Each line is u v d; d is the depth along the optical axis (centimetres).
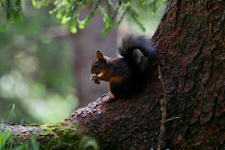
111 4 854
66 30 2102
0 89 2345
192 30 589
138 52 683
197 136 571
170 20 625
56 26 2319
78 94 1681
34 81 2514
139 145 598
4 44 2270
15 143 576
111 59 704
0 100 2298
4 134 549
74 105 2511
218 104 556
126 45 678
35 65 2525
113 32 1645
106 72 694
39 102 2484
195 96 576
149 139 595
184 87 587
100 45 1638
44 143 591
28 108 2391
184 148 578
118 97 650
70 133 615
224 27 555
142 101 618
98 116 634
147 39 660
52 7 2244
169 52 615
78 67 1673
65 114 2452
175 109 588
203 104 568
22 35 2239
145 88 627
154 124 596
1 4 734
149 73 631
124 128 611
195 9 589
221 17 557
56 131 616
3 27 772
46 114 2442
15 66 2512
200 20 581
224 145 555
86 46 1647
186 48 593
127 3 783
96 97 1627
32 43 2323
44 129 617
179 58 599
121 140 607
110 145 612
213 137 561
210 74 564
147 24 1659
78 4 857
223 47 555
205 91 567
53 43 2439
